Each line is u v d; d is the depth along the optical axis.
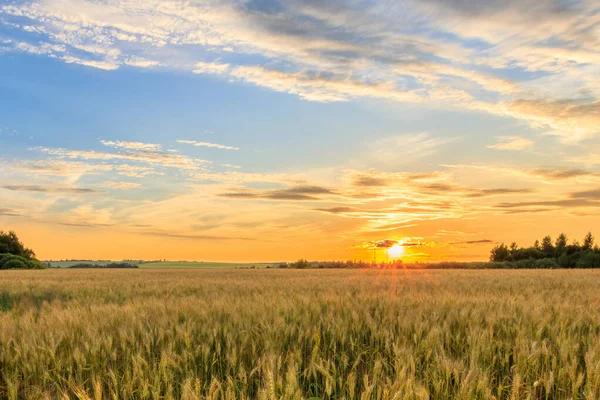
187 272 40.00
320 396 5.15
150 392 4.97
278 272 38.94
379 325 7.36
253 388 5.41
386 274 31.28
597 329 7.35
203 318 8.02
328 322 7.30
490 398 4.28
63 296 15.91
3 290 17.31
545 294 13.03
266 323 7.16
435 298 10.50
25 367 5.69
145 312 8.72
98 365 5.73
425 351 5.84
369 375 5.59
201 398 4.33
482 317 7.83
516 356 5.62
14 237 70.19
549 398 5.07
